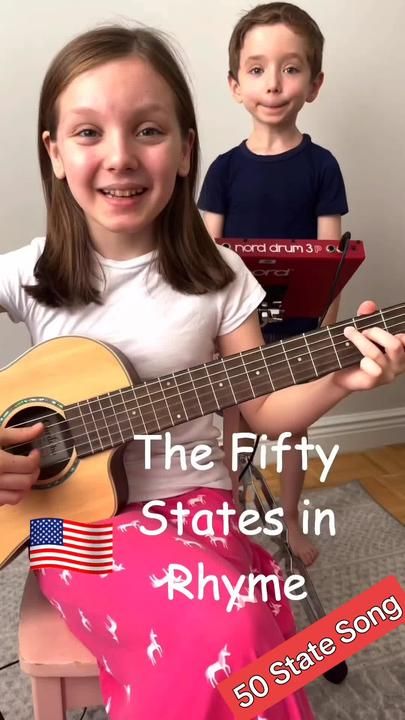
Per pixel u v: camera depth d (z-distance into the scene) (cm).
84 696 76
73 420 82
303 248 98
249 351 78
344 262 97
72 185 83
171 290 90
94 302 89
